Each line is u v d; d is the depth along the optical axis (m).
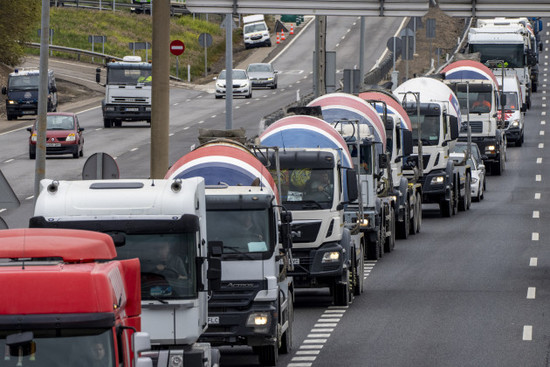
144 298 40.50
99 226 40.12
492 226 97.00
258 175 50.81
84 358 27.27
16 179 116.56
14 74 180.00
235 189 48.53
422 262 78.25
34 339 27.17
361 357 49.19
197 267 40.66
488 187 125.50
